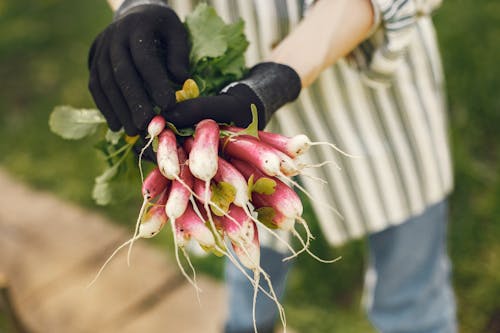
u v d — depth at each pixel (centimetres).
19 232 195
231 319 147
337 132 123
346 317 164
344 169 125
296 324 164
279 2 114
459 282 167
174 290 173
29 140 234
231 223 92
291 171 93
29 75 266
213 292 171
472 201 181
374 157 124
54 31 286
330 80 120
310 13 105
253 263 93
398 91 123
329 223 130
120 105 96
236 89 97
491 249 171
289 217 93
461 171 187
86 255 186
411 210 129
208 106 94
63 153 225
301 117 122
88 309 169
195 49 101
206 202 89
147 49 95
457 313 161
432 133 128
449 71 212
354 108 122
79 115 107
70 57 270
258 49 118
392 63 111
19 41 285
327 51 102
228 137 93
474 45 217
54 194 210
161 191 94
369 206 127
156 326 163
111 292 173
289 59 102
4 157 229
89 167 216
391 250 134
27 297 173
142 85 95
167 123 94
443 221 135
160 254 184
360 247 176
